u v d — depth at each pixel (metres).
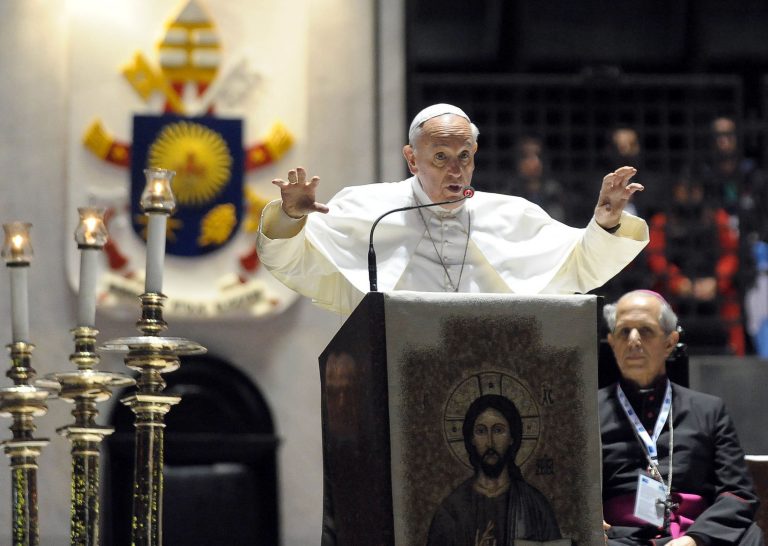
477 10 33.09
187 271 25.83
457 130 13.27
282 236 12.45
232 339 26.06
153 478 11.99
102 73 26.02
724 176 29.42
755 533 13.86
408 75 27.06
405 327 10.73
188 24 26.19
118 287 25.55
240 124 26.06
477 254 13.57
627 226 12.80
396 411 10.67
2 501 24.88
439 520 10.67
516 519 10.78
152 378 12.11
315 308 26.17
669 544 13.55
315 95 26.31
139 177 25.83
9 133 25.95
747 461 15.73
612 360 15.21
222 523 25.55
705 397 14.73
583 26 33.19
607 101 32.25
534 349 10.95
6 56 26.06
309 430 26.02
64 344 25.61
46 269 25.75
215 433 25.86
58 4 26.19
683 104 30.59
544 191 29.19
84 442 12.19
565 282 13.51
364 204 13.58
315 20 26.42
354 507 11.15
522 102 30.41
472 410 10.80
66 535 25.14
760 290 29.06
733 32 33.34
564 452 10.91
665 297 28.67
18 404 12.59
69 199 25.77
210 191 25.91
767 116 31.27
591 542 10.86
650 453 14.38
